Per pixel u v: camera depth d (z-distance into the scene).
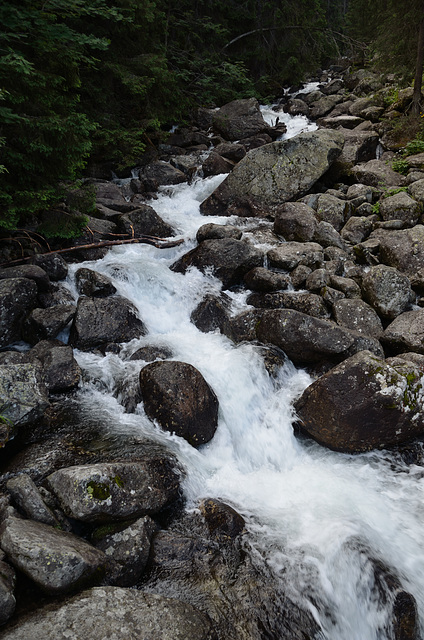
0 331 5.52
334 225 8.74
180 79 16.20
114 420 4.67
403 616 3.09
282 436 4.95
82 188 8.03
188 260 7.57
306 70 20.31
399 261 7.16
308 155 10.01
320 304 6.27
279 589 3.29
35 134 6.54
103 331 5.81
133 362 5.46
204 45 17.89
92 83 11.90
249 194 10.02
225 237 7.78
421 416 4.59
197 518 3.80
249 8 19.55
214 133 15.55
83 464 3.91
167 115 14.31
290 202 9.02
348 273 7.10
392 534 3.78
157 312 6.75
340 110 16.27
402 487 4.36
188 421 4.52
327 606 3.28
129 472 3.62
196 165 12.84
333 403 4.61
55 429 4.43
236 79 17.27
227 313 6.70
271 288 6.93
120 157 12.35
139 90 12.15
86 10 7.66
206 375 5.23
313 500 4.13
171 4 16.55
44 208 7.02
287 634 3.07
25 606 2.74
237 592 3.25
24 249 7.02
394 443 4.70
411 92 13.59
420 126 11.64
